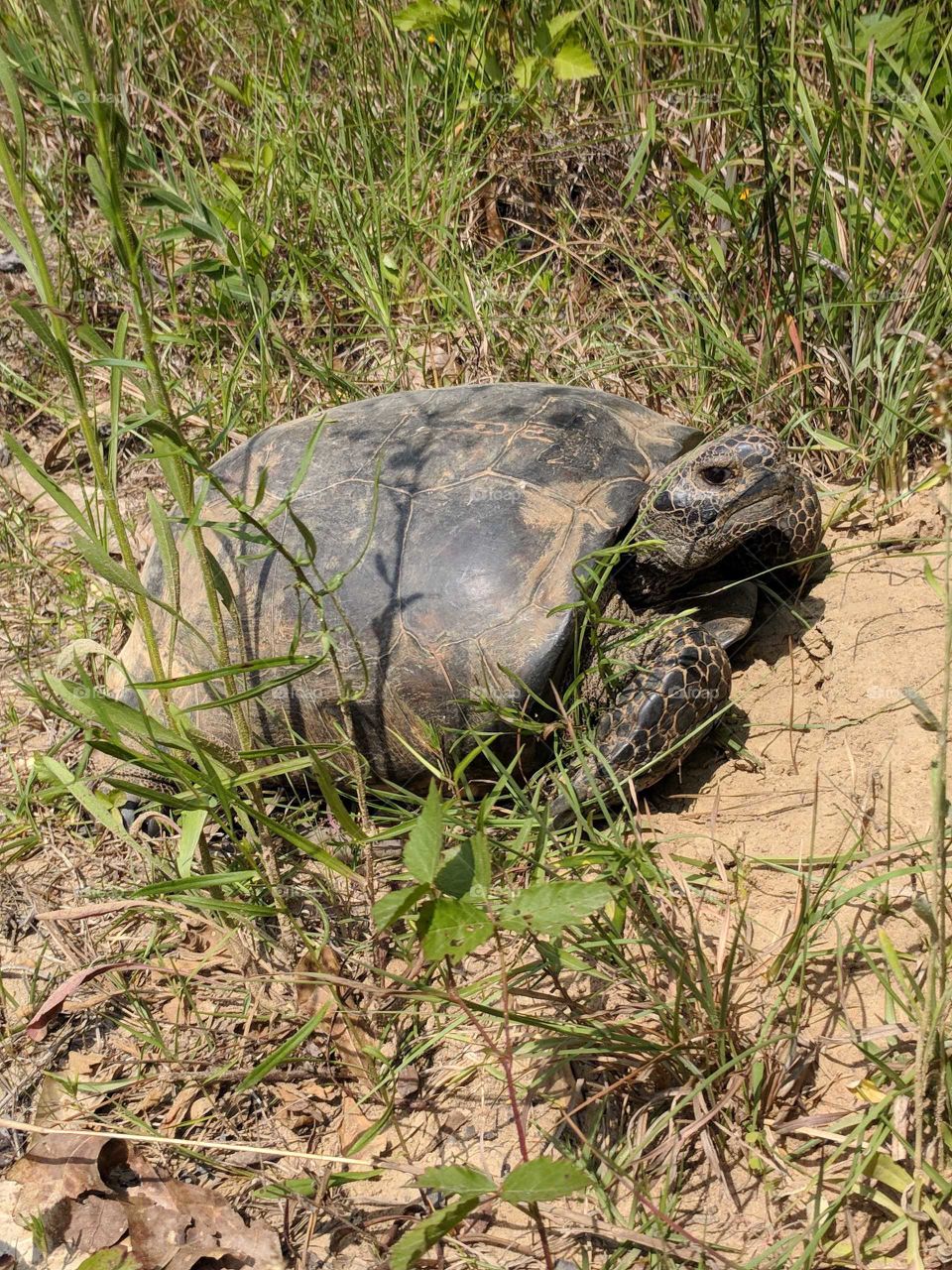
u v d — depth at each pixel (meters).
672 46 1.25
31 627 1.15
